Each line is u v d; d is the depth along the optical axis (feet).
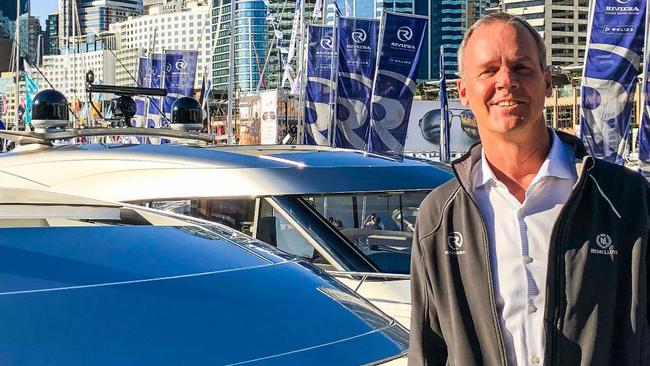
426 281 6.96
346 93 66.80
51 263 6.64
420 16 64.23
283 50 152.66
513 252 6.54
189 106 19.43
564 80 206.59
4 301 5.94
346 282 12.73
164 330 6.11
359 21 66.74
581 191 6.40
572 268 6.30
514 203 6.63
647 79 49.52
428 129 123.65
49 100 17.33
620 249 6.29
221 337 6.27
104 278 6.59
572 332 6.25
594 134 50.03
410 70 64.18
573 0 360.69
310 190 13.97
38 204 8.23
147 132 18.85
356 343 7.07
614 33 49.24
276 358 6.30
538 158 6.68
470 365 6.51
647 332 6.35
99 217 8.36
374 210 14.06
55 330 5.75
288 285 7.66
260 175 14.20
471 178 6.81
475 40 6.77
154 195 14.39
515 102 6.52
